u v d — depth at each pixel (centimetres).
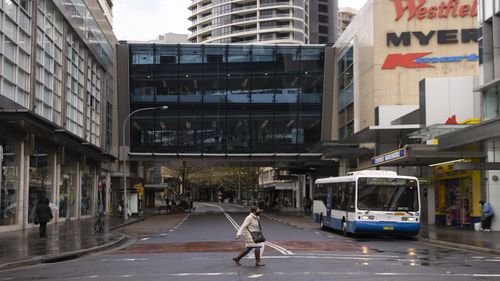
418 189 2506
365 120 4916
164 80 5869
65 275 1334
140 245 2255
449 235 2503
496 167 2597
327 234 2862
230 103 5900
